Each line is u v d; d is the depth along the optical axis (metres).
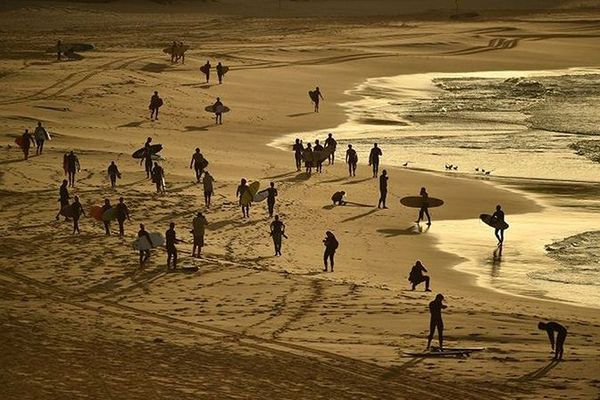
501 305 85.25
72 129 168.00
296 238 109.94
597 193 139.38
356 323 75.06
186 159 150.75
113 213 104.50
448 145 177.25
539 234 116.19
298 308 79.31
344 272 96.00
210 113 198.88
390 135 187.88
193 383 57.06
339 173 149.25
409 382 59.91
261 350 66.06
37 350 62.28
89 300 80.19
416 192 137.75
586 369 63.69
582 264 103.94
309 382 58.88
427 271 99.00
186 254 98.56
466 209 128.50
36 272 88.81
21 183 127.38
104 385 55.47
